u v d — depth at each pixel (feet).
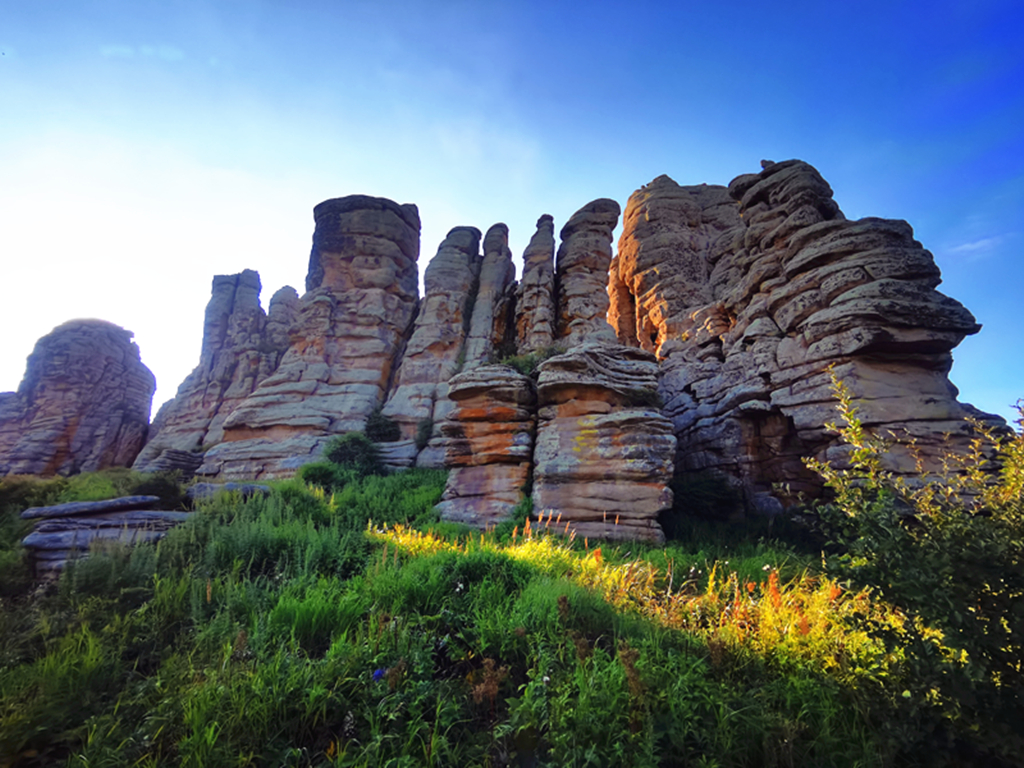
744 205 65.51
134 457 138.82
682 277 87.66
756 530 42.16
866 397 40.83
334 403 94.38
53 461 123.13
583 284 106.32
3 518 34.35
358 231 112.78
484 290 113.19
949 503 13.33
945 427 37.42
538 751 11.39
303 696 12.37
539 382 50.90
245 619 17.30
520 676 14.82
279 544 25.39
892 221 47.80
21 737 10.59
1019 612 9.95
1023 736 9.79
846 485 14.16
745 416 52.19
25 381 135.74
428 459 81.61
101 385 138.62
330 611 17.16
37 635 15.67
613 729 11.20
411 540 31.24
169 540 24.94
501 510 46.19
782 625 16.60
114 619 16.47
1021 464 13.26
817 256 49.21
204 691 11.96
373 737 10.93
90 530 27.48
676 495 51.06
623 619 17.95
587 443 47.11
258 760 10.80
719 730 11.32
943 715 10.65
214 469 87.61
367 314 104.68
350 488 54.85
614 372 51.42
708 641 16.15
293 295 148.46
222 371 131.44
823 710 12.17
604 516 42.11
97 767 10.05
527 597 19.17
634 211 105.81
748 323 58.13
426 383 97.09
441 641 15.93
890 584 11.45
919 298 41.88
